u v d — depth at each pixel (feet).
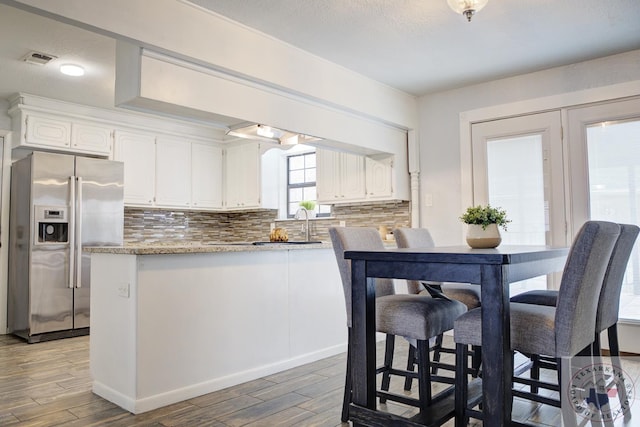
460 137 15.20
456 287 9.45
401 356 12.12
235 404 8.92
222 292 10.07
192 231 21.86
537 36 11.32
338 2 9.58
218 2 9.52
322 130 12.77
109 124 17.72
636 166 12.30
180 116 10.48
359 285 6.84
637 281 12.23
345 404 8.00
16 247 15.72
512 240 14.17
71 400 9.27
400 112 15.34
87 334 15.80
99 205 16.25
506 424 5.53
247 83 10.84
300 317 11.82
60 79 13.97
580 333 6.13
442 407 6.90
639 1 9.68
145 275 8.82
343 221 18.54
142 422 8.09
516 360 11.80
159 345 8.93
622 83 12.44
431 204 15.81
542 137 13.76
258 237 21.84
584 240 5.72
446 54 12.35
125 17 8.49
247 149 20.90
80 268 15.62
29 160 15.07
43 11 7.49
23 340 14.87
